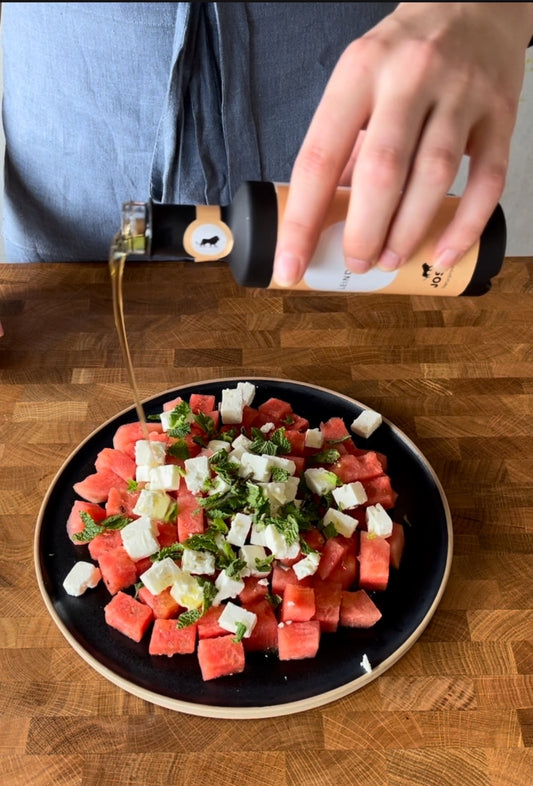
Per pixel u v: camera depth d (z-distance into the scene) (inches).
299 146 24.7
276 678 16.0
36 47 22.7
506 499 19.9
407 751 15.4
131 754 15.3
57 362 22.6
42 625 17.2
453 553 18.7
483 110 11.5
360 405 21.1
